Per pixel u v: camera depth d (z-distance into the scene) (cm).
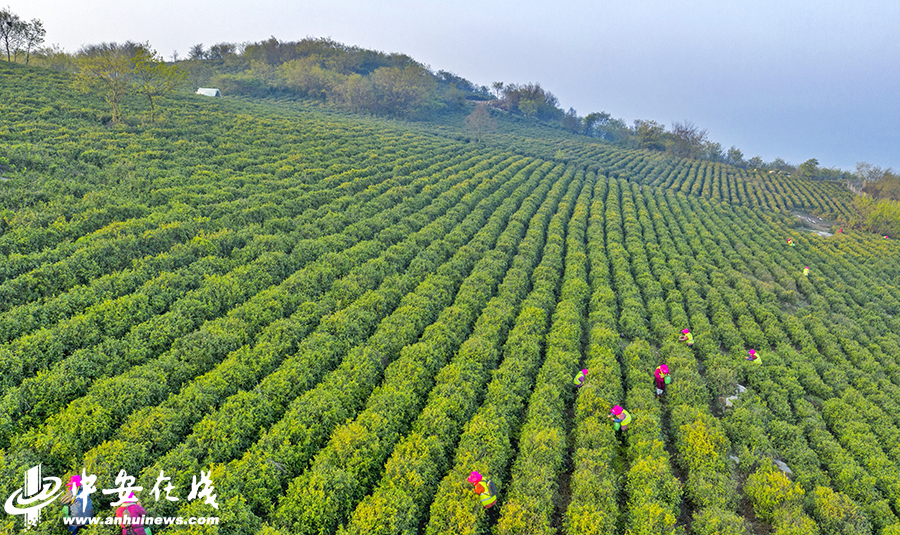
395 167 5291
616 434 1762
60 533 1051
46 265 1925
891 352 2906
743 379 2347
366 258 2931
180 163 3875
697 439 1642
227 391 1579
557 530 1350
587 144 11925
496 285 2995
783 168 12125
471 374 1861
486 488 1277
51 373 1432
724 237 5009
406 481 1330
